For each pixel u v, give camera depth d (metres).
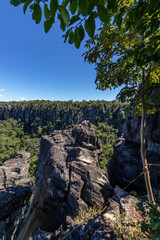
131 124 13.23
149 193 3.53
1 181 12.93
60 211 9.43
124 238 2.74
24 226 11.71
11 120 139.00
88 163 11.70
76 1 0.81
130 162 12.19
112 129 92.81
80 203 8.72
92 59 3.68
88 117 117.69
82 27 0.95
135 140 12.66
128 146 13.68
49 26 0.89
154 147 10.02
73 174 10.70
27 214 12.95
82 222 5.67
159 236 1.30
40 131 116.25
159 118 9.21
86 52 3.63
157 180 9.34
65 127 115.44
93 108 117.88
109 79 3.80
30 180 14.20
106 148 48.09
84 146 14.54
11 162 17.95
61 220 9.11
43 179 12.58
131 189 11.69
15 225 10.79
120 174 13.14
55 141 15.95
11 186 12.27
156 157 10.21
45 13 0.83
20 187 12.22
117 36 2.96
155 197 5.53
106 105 115.00
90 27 0.91
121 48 3.22
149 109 4.43
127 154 12.84
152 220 1.41
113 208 4.16
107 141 64.38
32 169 42.22
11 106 150.62
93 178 10.14
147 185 3.56
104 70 3.81
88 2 0.81
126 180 12.00
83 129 16.61
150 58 1.60
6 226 9.50
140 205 1.71
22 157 20.88
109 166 17.89
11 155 60.97
